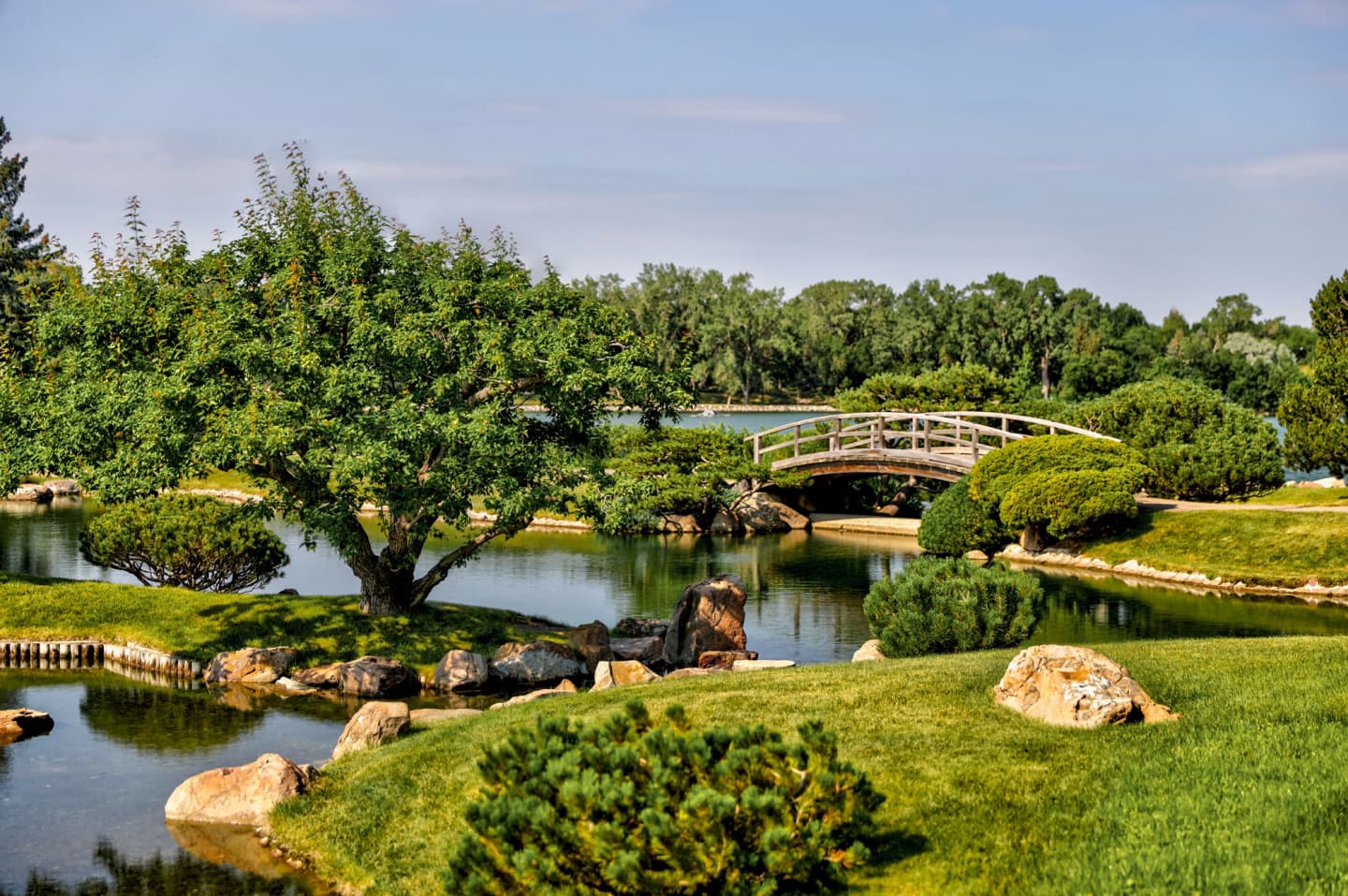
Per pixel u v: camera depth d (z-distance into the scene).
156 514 30.23
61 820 15.07
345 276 24.52
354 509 24.70
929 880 10.38
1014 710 14.57
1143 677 15.66
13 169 64.38
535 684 24.36
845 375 143.88
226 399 23.12
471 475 23.69
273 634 25.86
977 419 64.19
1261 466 48.38
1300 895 9.32
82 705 21.80
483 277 26.45
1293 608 34.47
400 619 26.59
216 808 14.84
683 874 9.06
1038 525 45.56
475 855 9.36
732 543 50.91
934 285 140.38
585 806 9.15
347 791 14.59
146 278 25.06
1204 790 11.39
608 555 46.28
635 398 26.14
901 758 13.04
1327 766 11.69
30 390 25.25
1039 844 10.74
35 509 55.38
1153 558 41.69
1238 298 170.25
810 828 9.62
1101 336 125.94
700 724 14.85
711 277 146.75
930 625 22.25
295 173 25.86
